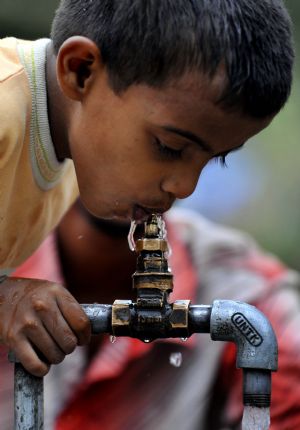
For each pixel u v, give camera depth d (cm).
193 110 246
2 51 269
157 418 378
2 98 260
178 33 244
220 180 779
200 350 380
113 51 251
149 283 239
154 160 254
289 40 255
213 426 381
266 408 233
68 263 380
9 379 392
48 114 270
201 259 394
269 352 233
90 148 260
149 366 379
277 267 400
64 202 305
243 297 385
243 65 244
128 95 251
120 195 260
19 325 248
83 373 378
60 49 255
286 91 254
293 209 804
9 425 390
